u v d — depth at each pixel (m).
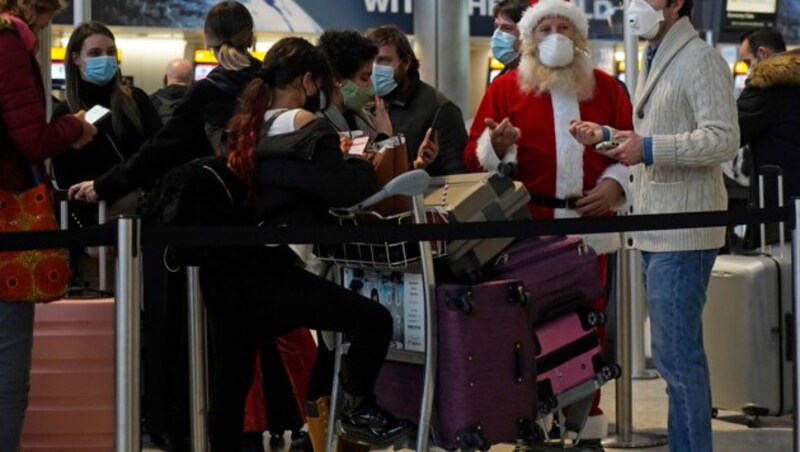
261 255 5.07
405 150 5.44
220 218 5.09
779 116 7.46
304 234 4.64
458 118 6.85
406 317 5.34
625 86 8.70
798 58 7.39
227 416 5.29
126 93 7.22
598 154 6.18
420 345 5.29
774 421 7.48
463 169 6.73
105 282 7.01
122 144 7.20
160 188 5.13
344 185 5.02
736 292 7.17
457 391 5.07
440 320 5.09
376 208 5.30
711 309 7.29
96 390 6.02
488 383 5.12
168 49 14.23
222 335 5.28
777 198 7.42
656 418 7.42
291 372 6.54
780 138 7.48
